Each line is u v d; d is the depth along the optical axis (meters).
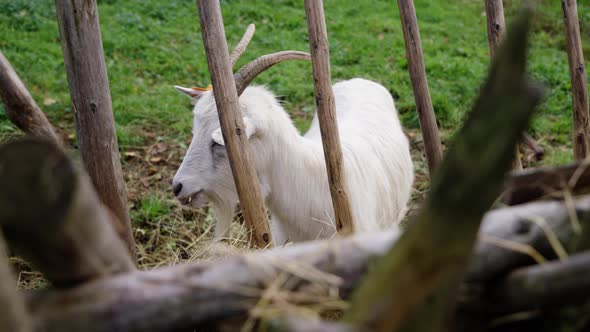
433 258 1.27
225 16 8.66
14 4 8.38
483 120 1.17
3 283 1.21
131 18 8.33
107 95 3.12
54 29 8.05
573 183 1.79
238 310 1.55
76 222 1.34
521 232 1.62
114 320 1.44
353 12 9.28
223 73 3.09
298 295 1.59
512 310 1.63
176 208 4.93
